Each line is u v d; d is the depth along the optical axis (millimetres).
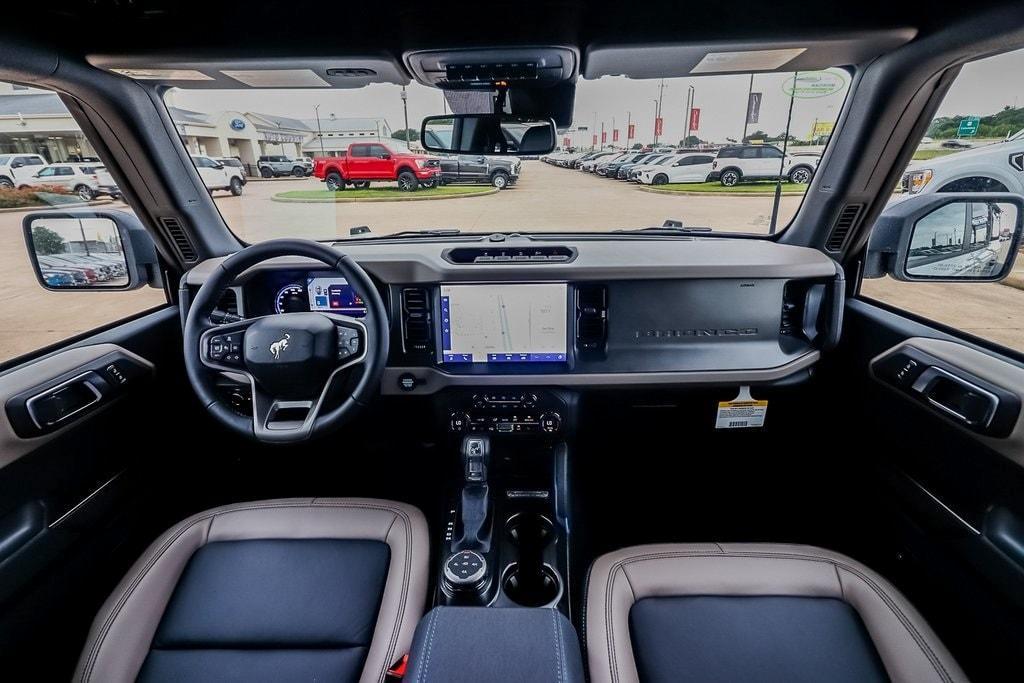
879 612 1143
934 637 1073
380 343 1288
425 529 1505
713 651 1099
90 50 1434
